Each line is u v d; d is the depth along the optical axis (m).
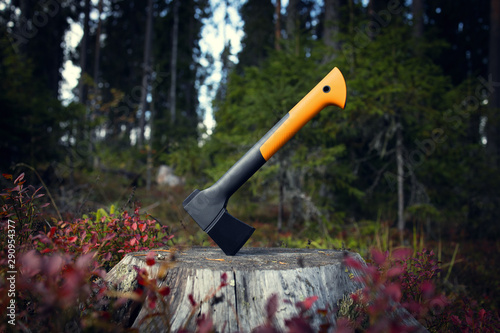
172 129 14.86
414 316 1.86
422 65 5.97
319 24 14.62
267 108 5.29
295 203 6.02
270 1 21.00
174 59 19.80
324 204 6.02
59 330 1.18
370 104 5.35
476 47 15.07
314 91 1.83
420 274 2.06
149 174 10.03
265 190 6.24
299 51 6.65
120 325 1.56
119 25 23.64
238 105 6.67
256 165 1.87
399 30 5.54
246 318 1.48
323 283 1.62
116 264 1.90
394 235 5.33
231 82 6.89
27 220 1.82
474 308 2.71
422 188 5.78
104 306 1.55
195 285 1.55
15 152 6.01
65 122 7.18
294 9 8.62
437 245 5.00
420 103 5.84
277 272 1.58
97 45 18.05
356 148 6.52
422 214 5.60
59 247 1.57
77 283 1.05
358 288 1.75
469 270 3.80
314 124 5.89
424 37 6.32
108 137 16.52
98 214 2.40
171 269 1.61
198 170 7.05
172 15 21.62
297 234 5.31
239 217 6.53
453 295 2.87
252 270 1.58
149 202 7.31
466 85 6.96
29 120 6.29
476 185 6.95
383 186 6.75
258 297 1.53
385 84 5.38
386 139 5.62
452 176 6.21
